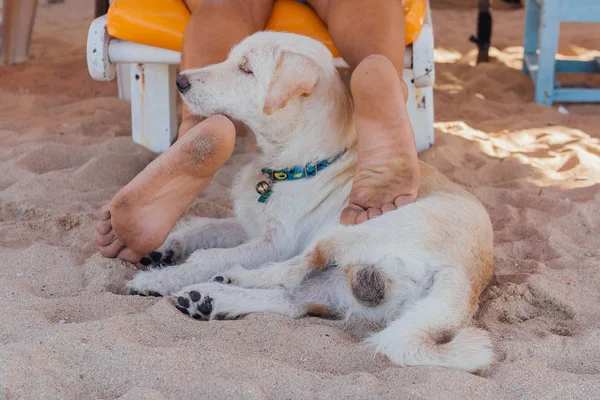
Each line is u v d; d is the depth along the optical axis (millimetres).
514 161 2316
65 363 1494
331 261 1709
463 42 3768
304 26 2061
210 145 1664
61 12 4480
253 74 1747
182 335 1581
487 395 1475
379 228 1672
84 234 1892
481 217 1729
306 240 1789
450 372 1499
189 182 1697
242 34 1922
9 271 1733
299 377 1479
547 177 2244
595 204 2080
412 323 1567
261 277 1712
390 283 1660
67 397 1438
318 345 1564
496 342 1595
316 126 1758
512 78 3148
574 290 1755
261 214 1799
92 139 2402
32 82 3008
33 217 1975
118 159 2242
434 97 2865
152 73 2305
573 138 2473
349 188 1778
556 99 2795
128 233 1715
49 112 2645
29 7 3238
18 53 3293
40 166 2248
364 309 1679
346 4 1928
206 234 1885
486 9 3281
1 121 2541
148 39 2100
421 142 2348
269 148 1785
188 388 1456
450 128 2535
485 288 1747
